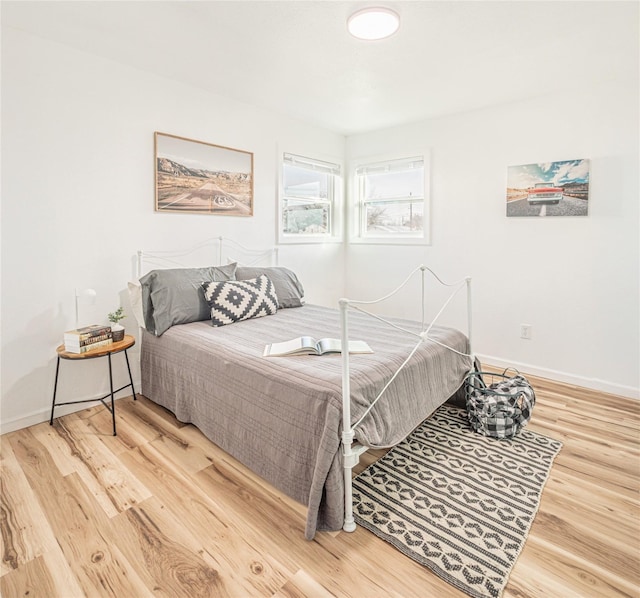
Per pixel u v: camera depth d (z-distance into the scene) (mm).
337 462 1618
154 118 2938
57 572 1446
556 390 3150
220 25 2230
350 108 3605
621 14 2098
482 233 3674
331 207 4621
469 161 3695
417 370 2168
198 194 3246
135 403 2852
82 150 2611
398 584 1408
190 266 3246
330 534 1639
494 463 2139
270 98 3391
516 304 3533
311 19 2160
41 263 2496
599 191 3059
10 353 2420
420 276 4133
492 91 3176
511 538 1610
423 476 2027
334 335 2561
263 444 1913
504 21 2168
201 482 1962
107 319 2799
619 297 3039
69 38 2404
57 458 2154
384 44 2422
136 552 1535
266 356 2088
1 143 2297
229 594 1365
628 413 2742
